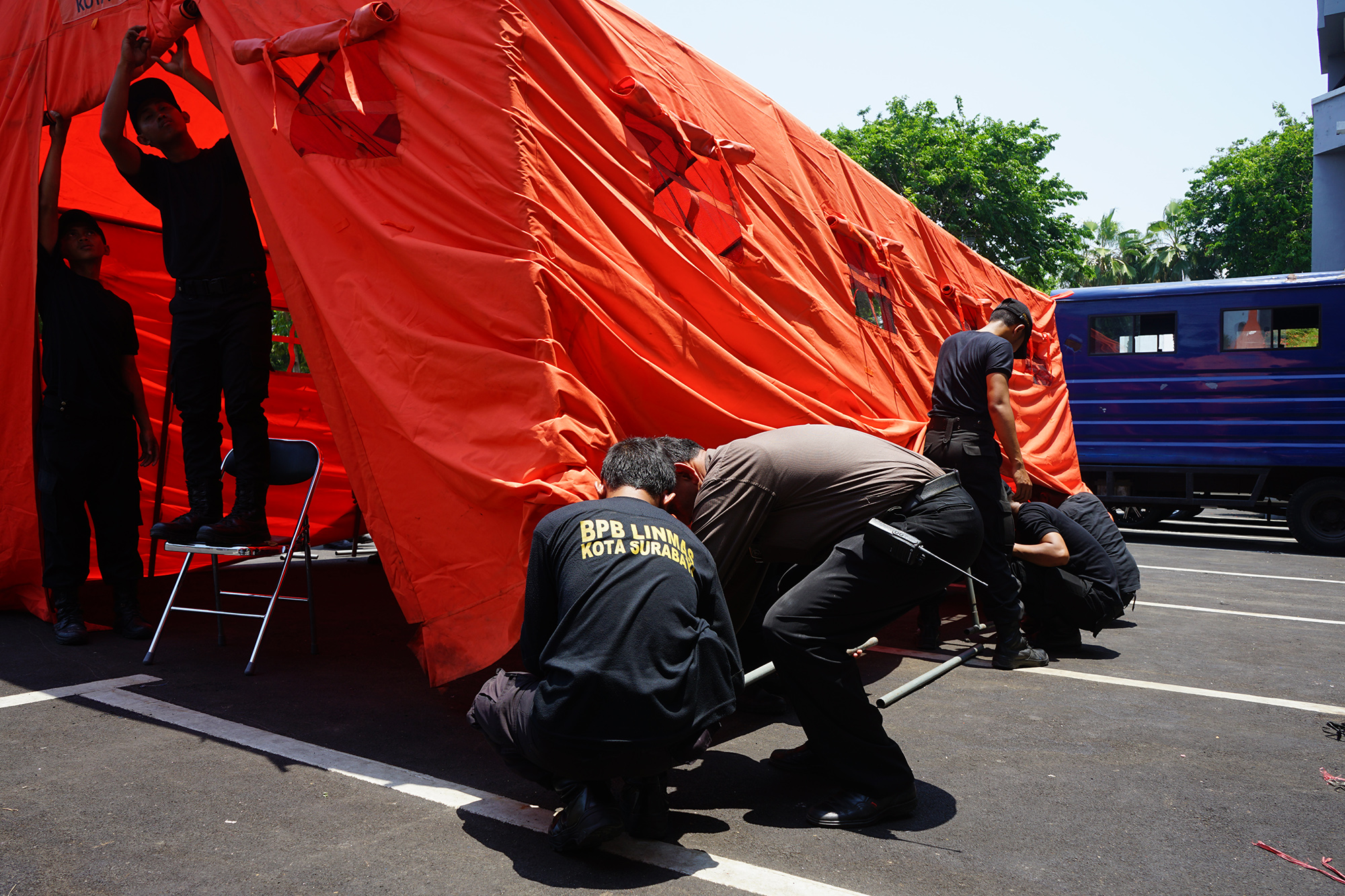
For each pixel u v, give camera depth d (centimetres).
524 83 329
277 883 232
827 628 276
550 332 316
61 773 304
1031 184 2434
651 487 273
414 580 338
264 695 401
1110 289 1180
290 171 366
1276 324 1088
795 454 289
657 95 404
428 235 336
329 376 362
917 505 285
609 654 234
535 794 296
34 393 502
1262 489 1098
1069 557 530
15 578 529
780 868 248
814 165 540
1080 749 356
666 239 379
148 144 440
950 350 498
